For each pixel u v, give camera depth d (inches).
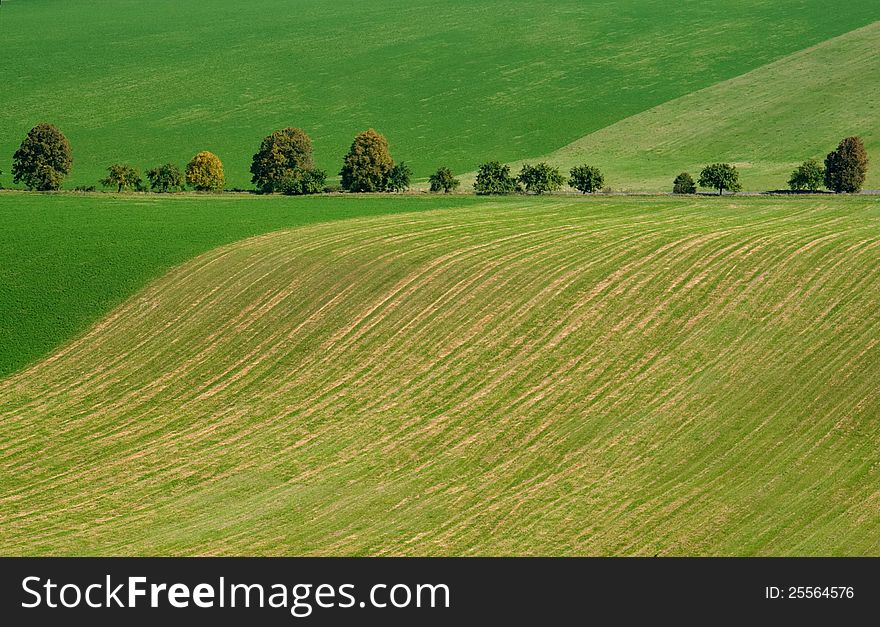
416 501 3302.2
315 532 3139.8
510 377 4106.8
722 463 3449.8
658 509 3193.9
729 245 5369.1
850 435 3572.8
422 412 3897.6
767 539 3011.8
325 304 4862.2
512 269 5113.2
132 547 3075.8
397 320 4655.5
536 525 3132.4
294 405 4020.7
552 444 3619.6
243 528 3171.8
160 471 3563.0
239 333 4658.0
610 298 4714.6
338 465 3558.1
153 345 4601.4
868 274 4800.7
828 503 3184.1
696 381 3988.7
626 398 3897.6
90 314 4918.8
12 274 5383.9
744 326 4387.3
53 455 3708.2
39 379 4347.9
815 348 4170.8
